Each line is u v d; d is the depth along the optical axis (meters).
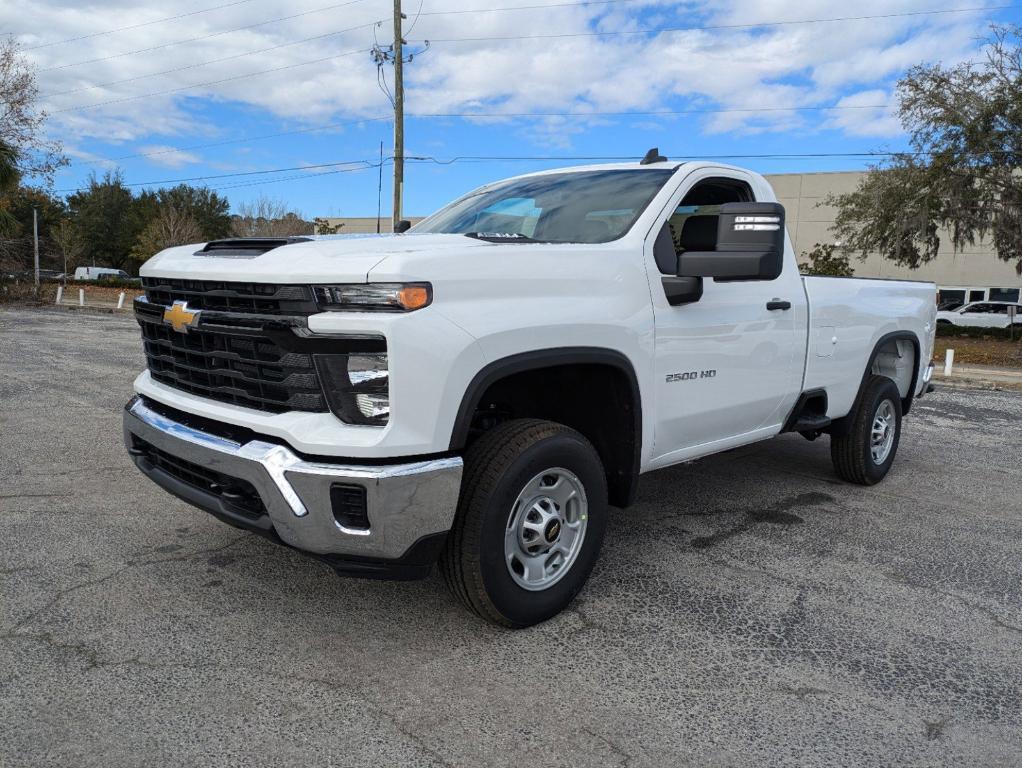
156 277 3.39
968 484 5.98
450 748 2.44
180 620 3.24
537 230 3.98
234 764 2.32
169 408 3.41
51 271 68.31
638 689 2.82
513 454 3.00
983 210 23.06
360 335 2.65
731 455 6.66
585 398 3.65
